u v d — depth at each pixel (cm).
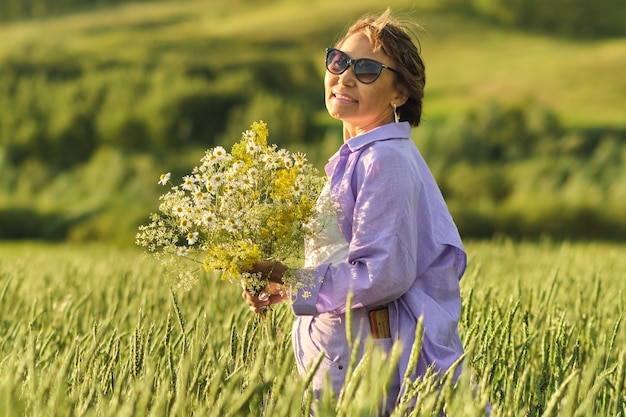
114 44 10975
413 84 327
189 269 307
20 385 275
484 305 449
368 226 298
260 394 265
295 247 309
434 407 254
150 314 488
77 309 447
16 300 543
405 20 340
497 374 373
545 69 9025
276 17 11956
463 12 11500
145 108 7581
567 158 5269
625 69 8656
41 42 11456
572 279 632
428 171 329
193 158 5888
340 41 338
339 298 299
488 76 9044
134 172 5284
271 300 334
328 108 332
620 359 320
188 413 261
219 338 421
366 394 229
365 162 308
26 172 5722
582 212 3519
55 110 7681
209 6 13712
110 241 3316
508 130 5856
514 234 3531
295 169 310
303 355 318
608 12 11112
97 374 296
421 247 312
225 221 301
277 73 9181
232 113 7481
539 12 11088
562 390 233
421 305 304
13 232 3934
